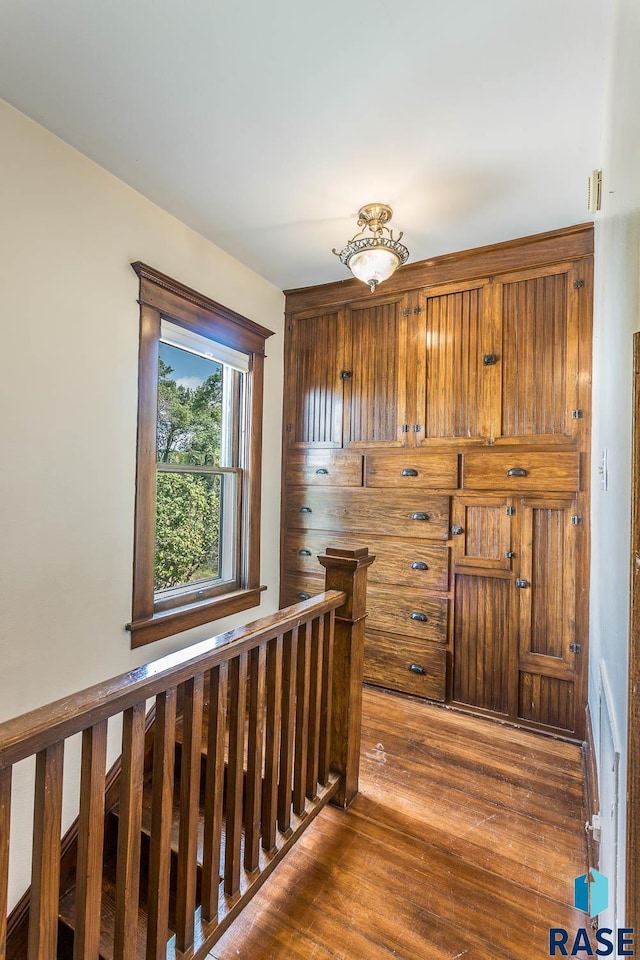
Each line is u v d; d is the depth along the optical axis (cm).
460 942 124
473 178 200
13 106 163
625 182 112
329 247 263
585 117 163
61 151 180
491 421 256
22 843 161
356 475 297
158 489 238
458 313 267
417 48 139
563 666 233
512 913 132
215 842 119
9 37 139
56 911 80
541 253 245
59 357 181
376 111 164
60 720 78
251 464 295
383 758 211
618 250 126
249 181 205
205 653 112
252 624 136
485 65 144
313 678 164
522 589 245
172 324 236
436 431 272
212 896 118
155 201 221
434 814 174
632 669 76
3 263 162
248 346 289
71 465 186
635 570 76
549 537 240
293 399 323
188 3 127
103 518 199
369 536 290
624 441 108
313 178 203
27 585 170
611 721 116
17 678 166
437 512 269
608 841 113
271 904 135
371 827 166
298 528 318
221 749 121
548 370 242
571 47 136
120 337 206
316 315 316
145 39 138
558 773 201
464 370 264
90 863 85
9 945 155
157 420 235
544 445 241
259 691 134
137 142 182
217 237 253
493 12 128
